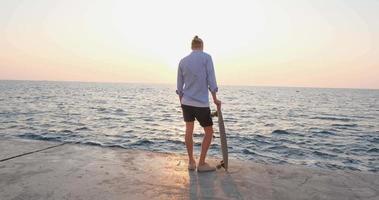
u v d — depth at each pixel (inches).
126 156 168.9
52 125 922.7
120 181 131.3
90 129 860.6
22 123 948.6
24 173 138.9
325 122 1264.8
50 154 168.9
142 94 4574.3
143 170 146.1
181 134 804.0
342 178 139.8
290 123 1187.3
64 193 118.4
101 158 163.6
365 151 637.3
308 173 146.1
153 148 605.9
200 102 145.0
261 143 695.7
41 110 1464.1
